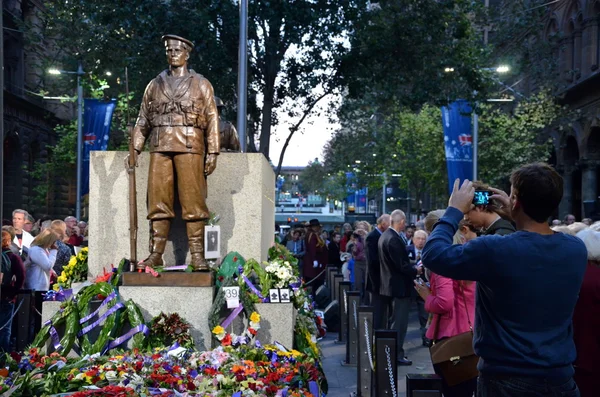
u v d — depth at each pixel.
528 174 3.61
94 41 19.28
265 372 5.78
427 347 12.27
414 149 38.16
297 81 21.45
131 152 7.50
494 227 4.74
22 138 40.41
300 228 21.67
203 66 19.38
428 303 6.00
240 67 15.47
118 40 19.14
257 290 7.55
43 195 41.59
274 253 8.88
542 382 3.36
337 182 68.44
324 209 74.94
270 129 21.16
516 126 33.72
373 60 21.23
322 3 19.86
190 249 7.60
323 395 6.66
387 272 10.79
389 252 10.67
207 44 19.12
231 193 8.26
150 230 7.64
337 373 10.26
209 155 7.53
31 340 9.35
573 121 34.56
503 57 29.12
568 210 38.44
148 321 7.28
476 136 27.94
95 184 8.19
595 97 33.25
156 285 7.34
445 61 20.81
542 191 3.56
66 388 5.26
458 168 23.45
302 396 5.31
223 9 18.98
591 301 4.94
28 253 10.26
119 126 30.55
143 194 8.15
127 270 7.60
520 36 30.95
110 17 18.75
